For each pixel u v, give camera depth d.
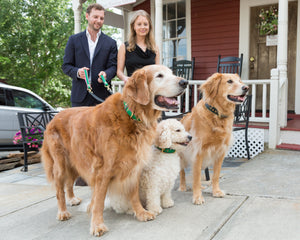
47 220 2.56
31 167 5.90
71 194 2.94
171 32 9.24
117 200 2.53
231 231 2.13
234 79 2.83
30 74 18.38
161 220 2.38
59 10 19.16
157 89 2.25
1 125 6.98
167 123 2.56
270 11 7.59
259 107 8.21
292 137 5.60
